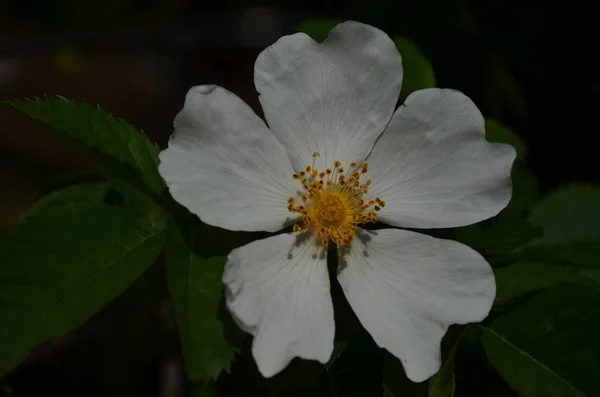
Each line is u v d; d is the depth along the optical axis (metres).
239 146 0.17
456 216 0.17
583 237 0.21
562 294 0.17
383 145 0.17
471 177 0.17
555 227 0.22
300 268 0.17
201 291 0.16
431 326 0.16
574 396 0.16
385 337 0.16
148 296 0.18
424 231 0.18
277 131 0.17
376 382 0.16
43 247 0.16
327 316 0.16
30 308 0.16
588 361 0.16
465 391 0.19
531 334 0.17
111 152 0.16
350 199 0.17
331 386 0.16
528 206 0.22
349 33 0.17
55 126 0.16
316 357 0.16
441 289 0.16
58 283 0.16
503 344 0.17
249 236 0.17
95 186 0.17
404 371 0.16
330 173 0.17
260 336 0.16
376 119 0.17
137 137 0.17
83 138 0.16
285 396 0.16
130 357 0.21
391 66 0.17
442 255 0.17
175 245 0.16
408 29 0.23
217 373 0.15
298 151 0.17
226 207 0.16
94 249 0.16
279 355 0.16
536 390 0.16
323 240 0.17
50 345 0.21
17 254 0.16
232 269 0.16
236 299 0.16
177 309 0.15
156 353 0.21
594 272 0.19
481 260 0.16
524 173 0.23
